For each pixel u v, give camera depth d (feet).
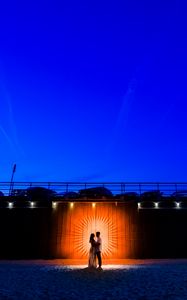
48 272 50.08
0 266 60.54
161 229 78.69
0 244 78.38
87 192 96.58
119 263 64.18
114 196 81.30
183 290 34.65
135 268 53.78
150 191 91.76
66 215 79.56
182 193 87.04
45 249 77.71
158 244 77.41
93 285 38.19
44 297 31.55
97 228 78.28
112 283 39.37
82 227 78.43
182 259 74.02
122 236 77.66
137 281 40.57
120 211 79.82
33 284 39.47
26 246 78.13
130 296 31.68
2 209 81.35
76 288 36.42
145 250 76.69
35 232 79.25
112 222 78.79
